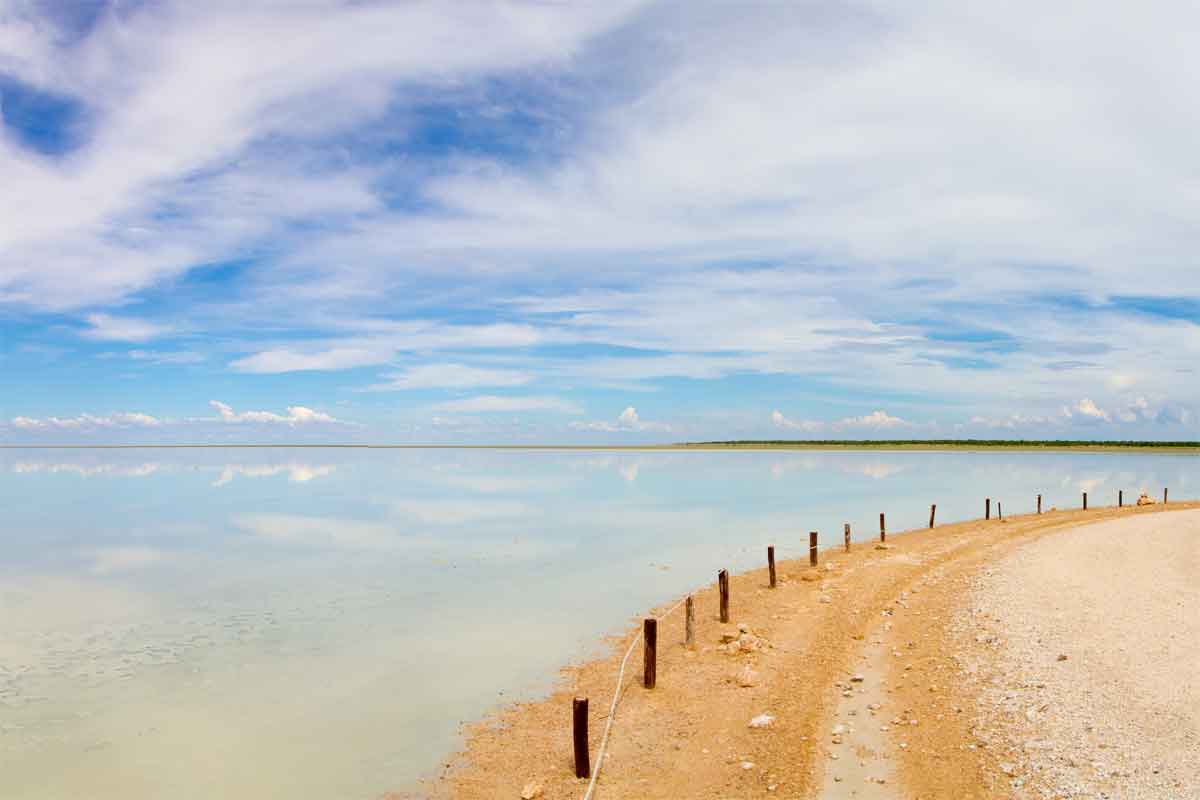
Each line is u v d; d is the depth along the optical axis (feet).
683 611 81.71
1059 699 50.37
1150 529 121.70
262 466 490.90
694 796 41.52
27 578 104.73
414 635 75.41
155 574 106.73
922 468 399.24
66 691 61.46
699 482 286.46
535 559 115.14
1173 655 56.90
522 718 54.49
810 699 53.78
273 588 96.99
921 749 44.98
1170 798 37.04
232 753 50.06
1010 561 101.09
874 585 90.27
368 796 44.11
